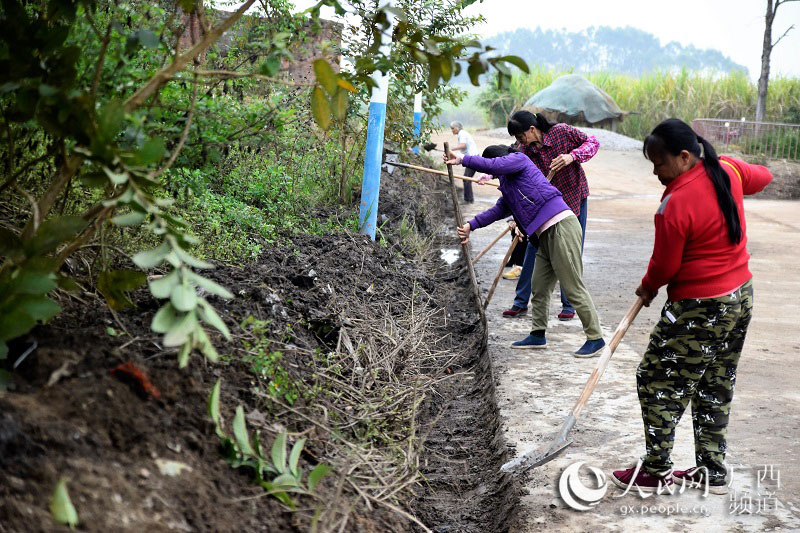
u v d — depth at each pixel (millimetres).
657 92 34531
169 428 3197
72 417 2910
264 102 5219
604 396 5770
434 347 6910
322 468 3471
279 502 3340
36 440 2697
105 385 3143
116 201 2939
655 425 4184
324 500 3562
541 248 6664
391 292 7426
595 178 23766
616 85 36031
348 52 8438
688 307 3988
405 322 6730
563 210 6535
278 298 5418
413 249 9812
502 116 38000
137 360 3465
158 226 2992
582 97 32500
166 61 4676
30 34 3369
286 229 7781
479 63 3566
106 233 4277
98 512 2555
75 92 3248
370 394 5133
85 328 3746
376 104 8695
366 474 4180
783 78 32562
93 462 2760
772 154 26547
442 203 15508
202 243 5703
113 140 3316
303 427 4168
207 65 5590
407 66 9602
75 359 3234
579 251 6543
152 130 4195
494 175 6688
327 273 6793
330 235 8164
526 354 6738
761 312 8430
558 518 4031
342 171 10109
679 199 3893
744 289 4004
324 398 4699
